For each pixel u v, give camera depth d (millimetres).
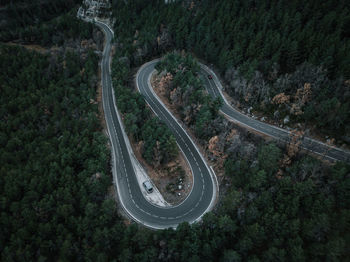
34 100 98062
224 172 73375
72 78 111562
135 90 108750
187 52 124875
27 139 82938
